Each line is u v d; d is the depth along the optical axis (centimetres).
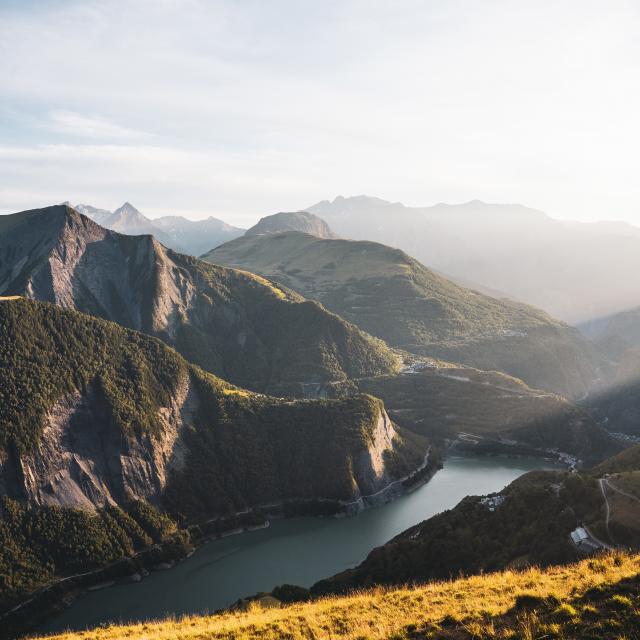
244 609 8288
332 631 4447
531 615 3747
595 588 3906
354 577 10688
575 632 3447
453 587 5131
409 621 4222
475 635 3697
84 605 13338
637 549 8088
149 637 5062
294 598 9856
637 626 3369
